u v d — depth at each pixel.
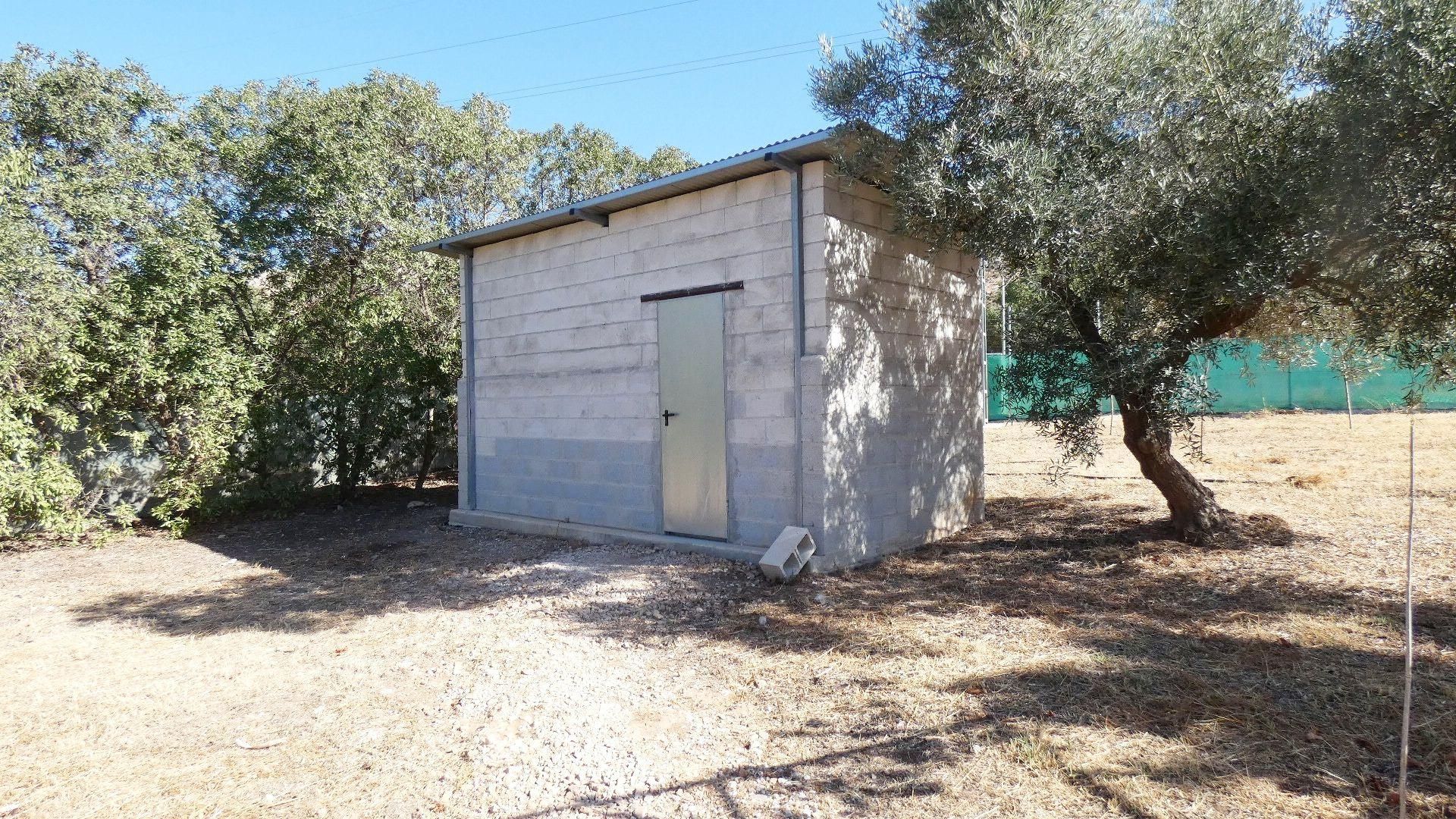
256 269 10.30
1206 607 5.07
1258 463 11.33
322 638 5.25
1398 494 8.52
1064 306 6.26
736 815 2.95
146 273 8.76
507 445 9.09
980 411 8.24
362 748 3.59
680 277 7.19
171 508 9.20
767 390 6.54
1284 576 5.64
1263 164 5.01
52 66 8.83
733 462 6.82
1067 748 3.29
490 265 9.22
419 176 12.51
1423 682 3.76
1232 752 3.20
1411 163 4.48
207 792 3.23
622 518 7.80
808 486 6.25
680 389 7.21
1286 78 5.30
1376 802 2.81
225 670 4.68
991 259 6.18
